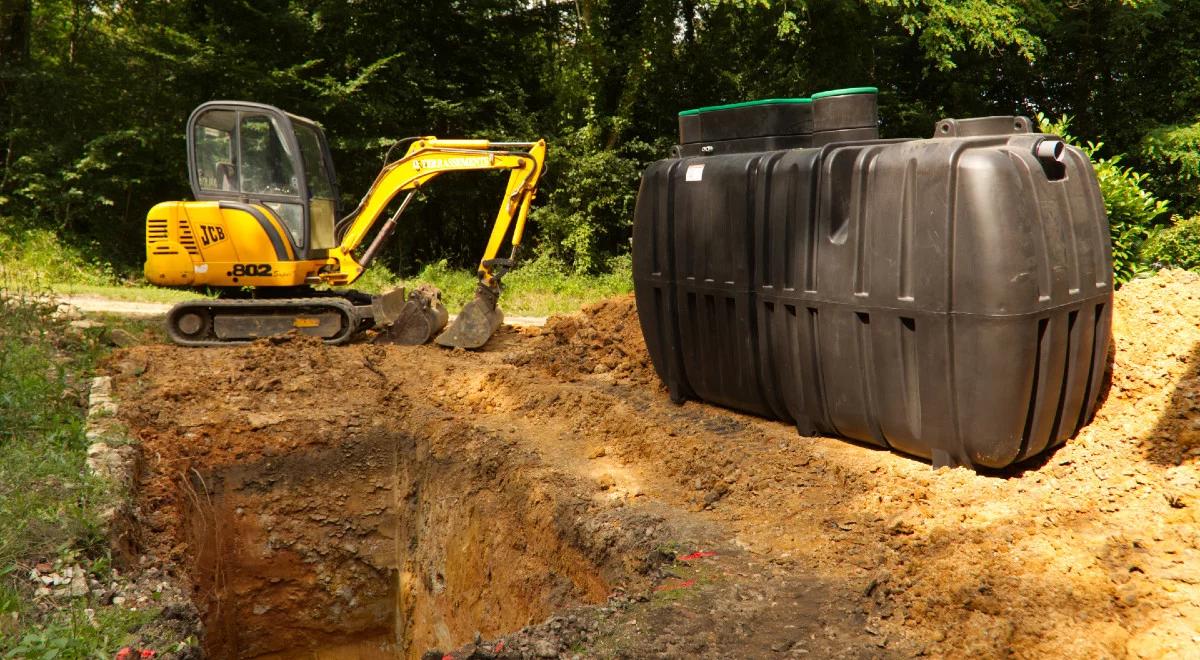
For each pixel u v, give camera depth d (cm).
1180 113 1800
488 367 935
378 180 1098
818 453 618
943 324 537
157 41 1858
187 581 570
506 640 396
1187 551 428
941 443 560
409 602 822
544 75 2061
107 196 1864
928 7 1700
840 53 1881
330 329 1048
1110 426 578
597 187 1920
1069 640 365
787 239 634
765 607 422
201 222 1028
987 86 1994
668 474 631
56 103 1823
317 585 814
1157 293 660
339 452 816
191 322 1041
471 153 1071
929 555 454
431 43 2052
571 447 706
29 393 692
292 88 1881
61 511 521
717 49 2069
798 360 645
